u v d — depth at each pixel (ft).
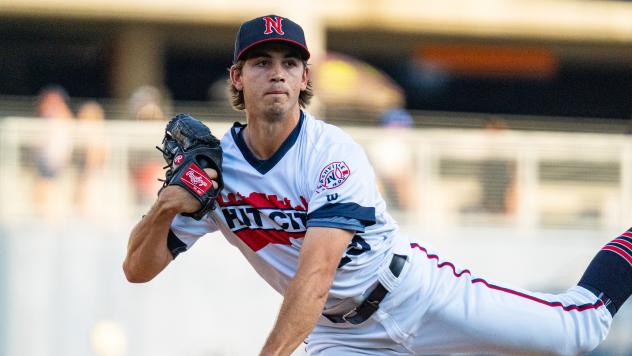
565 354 61.41
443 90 194.70
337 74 144.05
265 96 54.85
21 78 188.44
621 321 129.49
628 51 193.16
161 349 130.41
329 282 54.19
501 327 60.49
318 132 56.90
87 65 190.19
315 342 62.23
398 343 61.11
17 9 175.11
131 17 177.06
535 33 186.60
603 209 135.54
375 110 143.84
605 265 62.49
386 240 59.06
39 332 128.57
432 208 133.49
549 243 134.21
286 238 57.52
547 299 61.36
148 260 58.80
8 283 128.06
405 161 133.59
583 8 186.09
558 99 199.21
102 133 129.70
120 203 130.00
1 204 128.26
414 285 59.57
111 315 129.49
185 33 183.21
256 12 176.86
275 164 56.54
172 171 57.11
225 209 58.08
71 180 129.49
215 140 57.31
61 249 128.77
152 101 140.67
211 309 131.13
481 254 133.49
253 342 131.44
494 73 193.77
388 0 181.68
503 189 134.82
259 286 131.75
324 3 178.50
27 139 128.88
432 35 188.34
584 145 135.64
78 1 175.32
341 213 54.70
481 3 184.65
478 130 143.33
